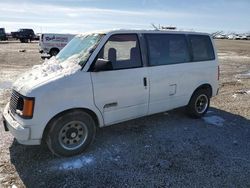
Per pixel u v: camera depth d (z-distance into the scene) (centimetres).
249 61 2027
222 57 2345
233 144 504
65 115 422
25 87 409
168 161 434
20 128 396
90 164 423
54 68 445
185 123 606
